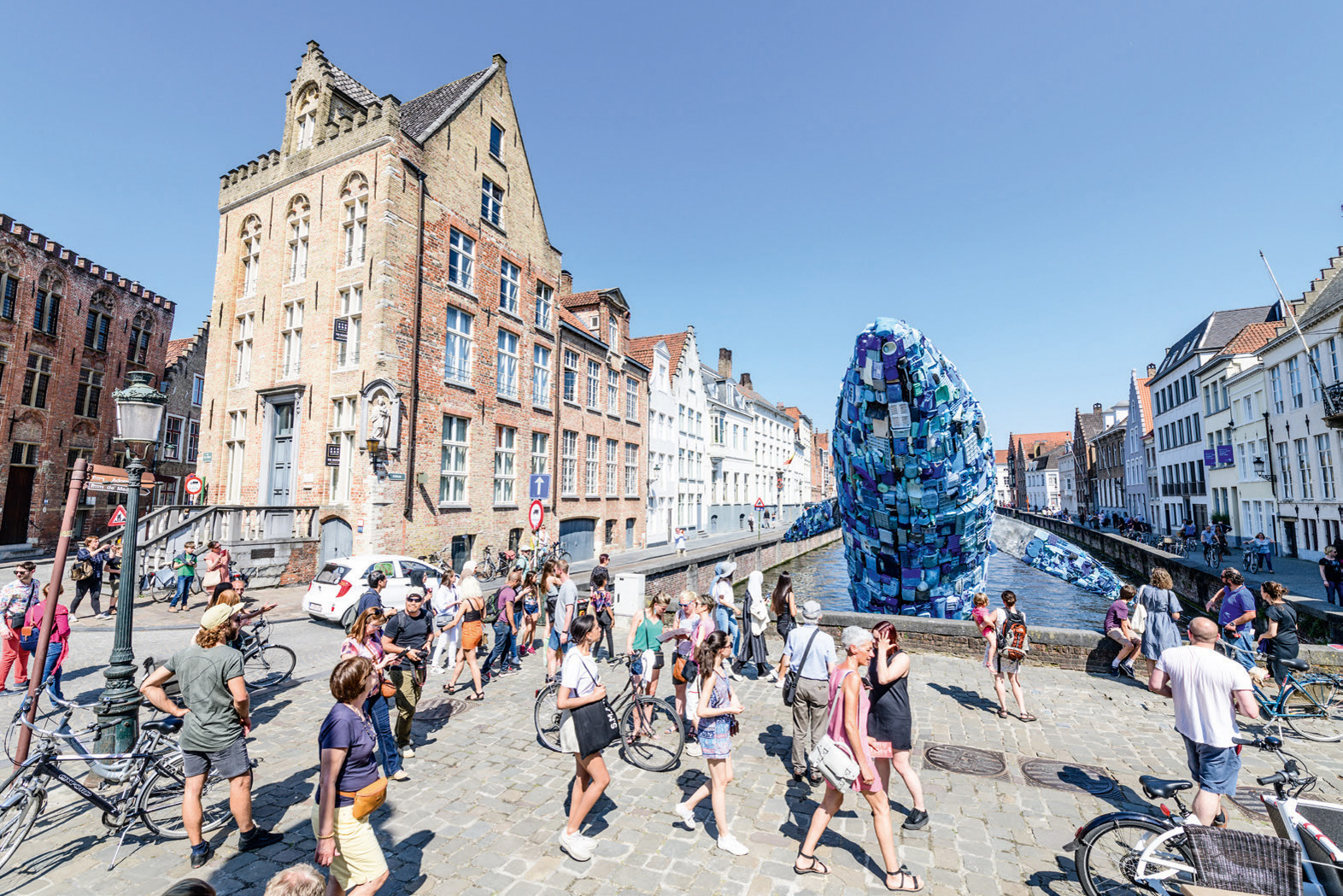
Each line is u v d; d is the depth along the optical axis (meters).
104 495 27.27
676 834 4.86
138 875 4.23
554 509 24.12
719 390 47.69
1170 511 44.78
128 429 5.65
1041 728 7.21
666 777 5.95
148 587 14.22
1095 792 5.57
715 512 45.22
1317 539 25.56
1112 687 8.83
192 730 4.34
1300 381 26.48
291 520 16.73
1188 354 38.72
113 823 4.73
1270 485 29.62
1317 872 3.50
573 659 4.59
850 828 4.96
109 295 27.84
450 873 4.29
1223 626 8.85
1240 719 7.61
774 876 4.29
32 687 5.04
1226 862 3.34
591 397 27.91
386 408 16.47
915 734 7.02
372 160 17.48
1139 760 6.28
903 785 5.72
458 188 19.72
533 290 23.33
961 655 10.08
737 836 4.83
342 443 17.30
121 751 5.40
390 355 16.77
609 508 28.80
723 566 10.57
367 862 3.56
